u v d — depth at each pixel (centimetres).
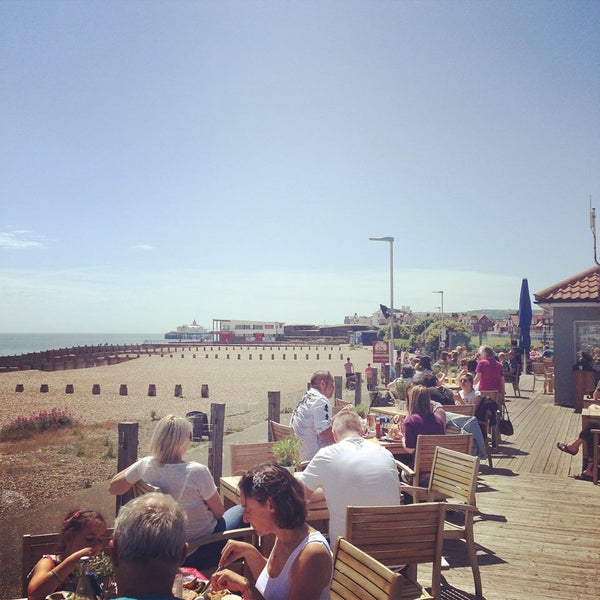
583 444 858
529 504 714
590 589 471
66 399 2597
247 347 11244
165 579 189
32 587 290
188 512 404
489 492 770
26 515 689
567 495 754
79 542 321
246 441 1112
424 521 351
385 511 340
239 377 3959
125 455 582
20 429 1689
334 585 290
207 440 1316
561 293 1648
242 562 416
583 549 561
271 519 265
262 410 1977
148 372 4462
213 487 416
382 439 715
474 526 630
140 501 201
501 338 5638
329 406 616
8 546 578
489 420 946
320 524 462
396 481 382
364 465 373
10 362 4788
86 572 278
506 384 2333
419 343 5672
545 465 938
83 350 7588
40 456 1295
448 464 518
